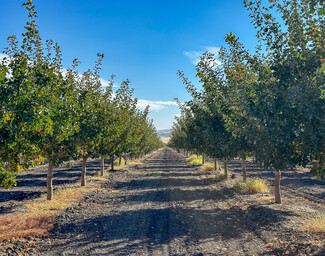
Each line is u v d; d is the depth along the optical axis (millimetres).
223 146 13406
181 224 9922
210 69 12992
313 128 6512
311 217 9352
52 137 11008
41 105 7219
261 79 8367
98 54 15633
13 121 6773
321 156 6812
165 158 62375
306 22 7070
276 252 6719
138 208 12719
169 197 15406
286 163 7723
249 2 8062
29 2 7254
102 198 15164
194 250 7281
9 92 6707
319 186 17734
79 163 42469
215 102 13969
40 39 9195
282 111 7207
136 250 7359
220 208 12297
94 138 14391
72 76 13320
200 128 18797
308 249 6324
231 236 8375
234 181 20328
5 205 13547
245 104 8250
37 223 9461
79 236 8648
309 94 6543
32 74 7641
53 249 7461
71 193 15602
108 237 8539
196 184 20062
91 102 15336
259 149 8453
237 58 10875
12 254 6914
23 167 7633
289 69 7488
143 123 37844
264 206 11625
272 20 7984
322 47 6863
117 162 39531
